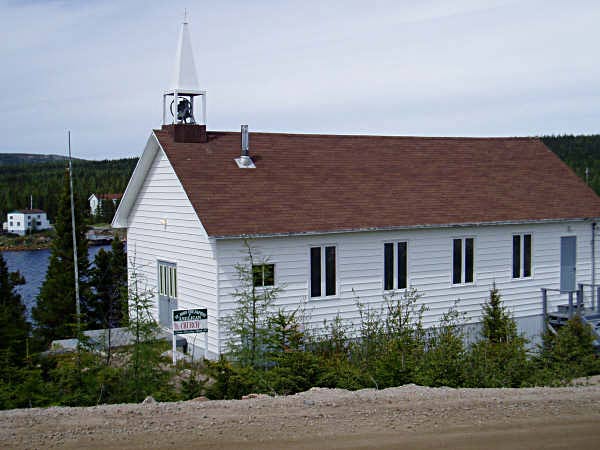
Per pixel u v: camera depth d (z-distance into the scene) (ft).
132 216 78.64
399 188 73.61
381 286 67.77
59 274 100.17
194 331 57.41
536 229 77.00
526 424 30.99
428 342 59.36
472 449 27.50
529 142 92.02
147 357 42.37
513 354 48.37
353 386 42.55
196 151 68.85
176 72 70.85
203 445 27.61
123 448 27.25
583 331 60.34
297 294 63.16
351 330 65.72
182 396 40.73
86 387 39.96
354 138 80.84
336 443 27.96
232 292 60.29
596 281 81.76
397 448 27.45
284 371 42.73
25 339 55.52
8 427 29.94
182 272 66.80
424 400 34.94
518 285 76.07
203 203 61.46
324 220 64.28
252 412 32.40
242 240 60.70
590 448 27.76
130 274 75.36
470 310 73.00
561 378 46.93
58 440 28.19
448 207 72.54
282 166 71.00
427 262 70.23
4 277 100.99
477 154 85.61
